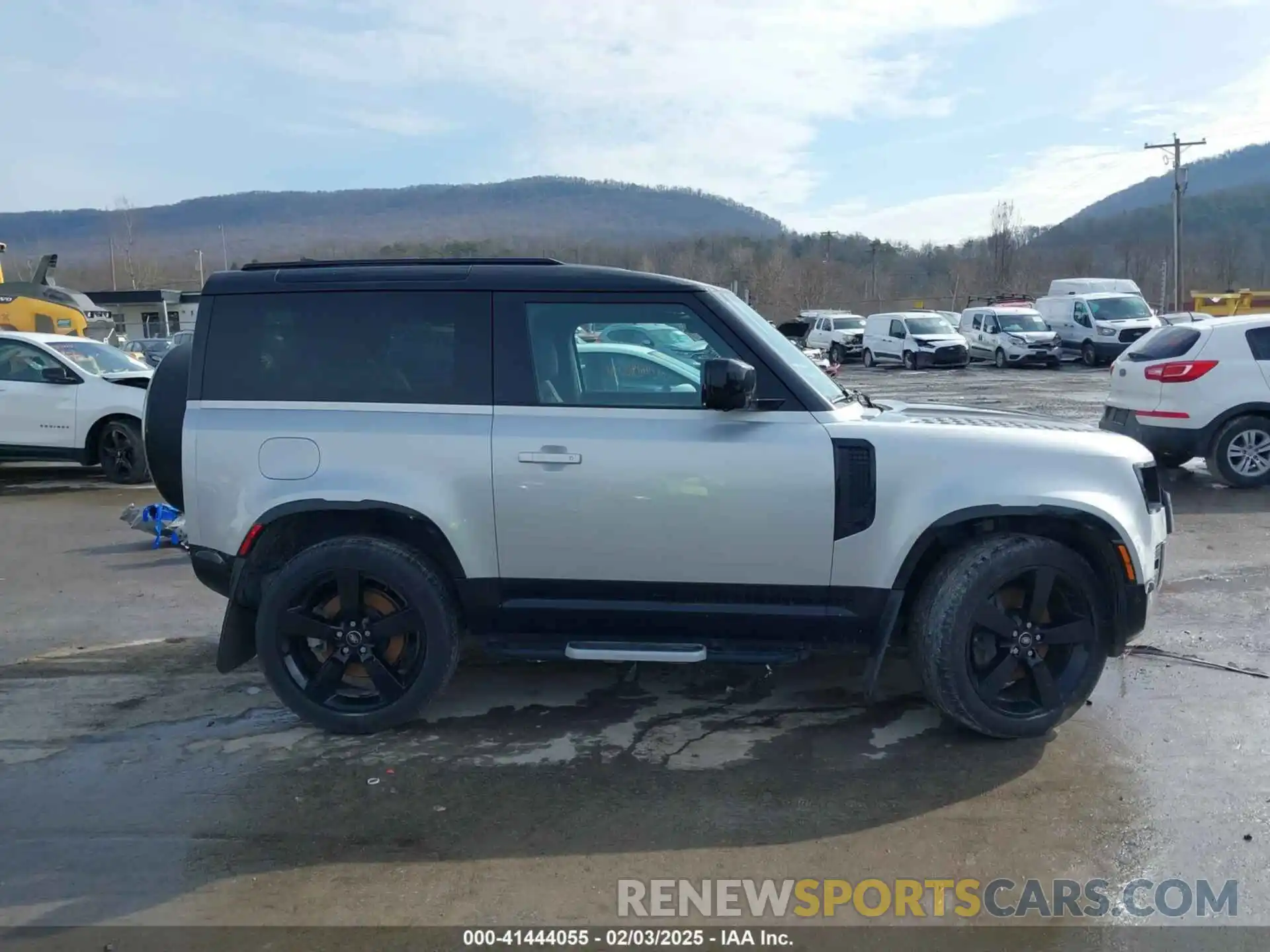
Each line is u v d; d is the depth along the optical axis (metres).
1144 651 5.24
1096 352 29.80
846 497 3.99
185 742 4.31
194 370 4.26
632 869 3.30
